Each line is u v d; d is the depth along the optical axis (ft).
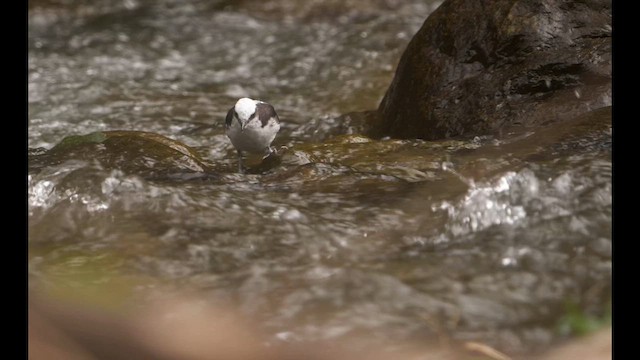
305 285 43.52
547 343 36.76
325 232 50.80
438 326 38.75
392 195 56.90
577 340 36.58
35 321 33.83
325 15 155.02
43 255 47.52
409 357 36.06
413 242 48.88
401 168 63.41
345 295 42.27
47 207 53.47
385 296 41.91
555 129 65.51
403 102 81.76
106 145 69.46
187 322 38.75
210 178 62.69
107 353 34.01
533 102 72.49
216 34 146.30
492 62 76.59
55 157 67.05
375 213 53.52
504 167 56.29
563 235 47.83
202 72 125.90
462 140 71.05
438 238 49.19
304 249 48.75
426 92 79.05
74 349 32.63
